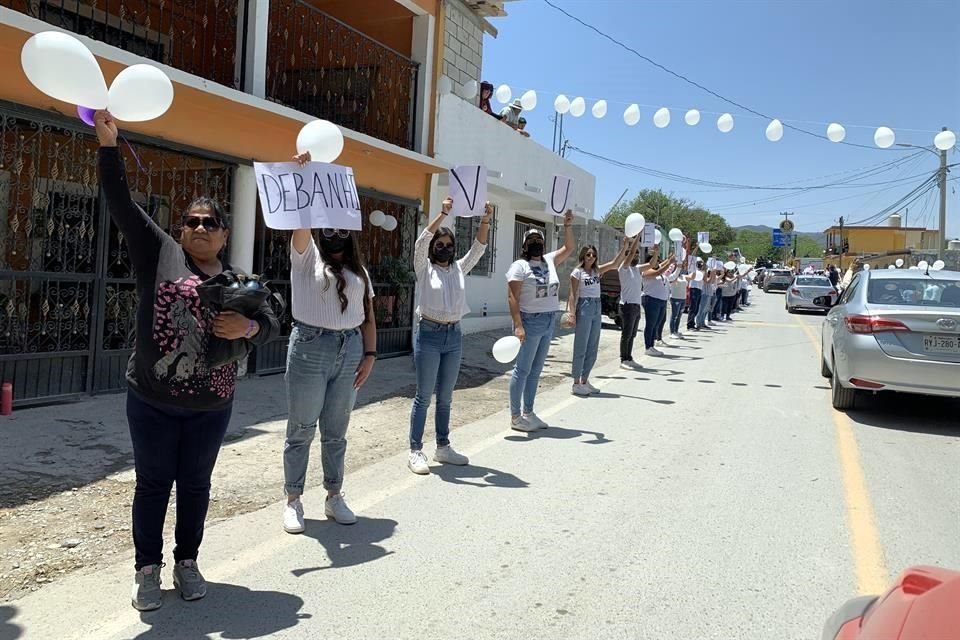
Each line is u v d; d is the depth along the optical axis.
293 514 4.39
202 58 8.93
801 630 3.33
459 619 3.36
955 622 1.71
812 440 6.94
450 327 5.65
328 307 4.22
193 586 3.46
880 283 8.23
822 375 10.85
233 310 3.17
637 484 5.44
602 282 17.92
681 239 14.43
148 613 3.33
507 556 4.08
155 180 8.09
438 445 5.91
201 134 7.91
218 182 8.46
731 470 5.86
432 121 12.31
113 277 7.35
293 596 3.55
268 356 9.16
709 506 4.97
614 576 3.85
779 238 72.38
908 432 7.33
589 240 25.83
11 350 6.57
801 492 5.33
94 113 3.07
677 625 3.35
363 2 11.66
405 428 7.08
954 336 7.13
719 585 3.77
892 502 5.14
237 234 8.55
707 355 13.56
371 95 11.62
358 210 4.23
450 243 5.59
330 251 4.30
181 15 9.07
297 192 3.97
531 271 6.84
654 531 4.50
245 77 8.65
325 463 4.54
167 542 4.18
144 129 7.25
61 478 5.00
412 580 3.76
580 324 8.95
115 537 4.14
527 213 18.95
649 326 13.07
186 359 3.22
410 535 4.36
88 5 8.57
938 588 1.90
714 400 8.96
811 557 4.14
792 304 27.58
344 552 4.09
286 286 9.50
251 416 7.04
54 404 6.75
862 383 7.48
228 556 4.01
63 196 6.86
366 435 6.77
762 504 5.04
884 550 4.27
